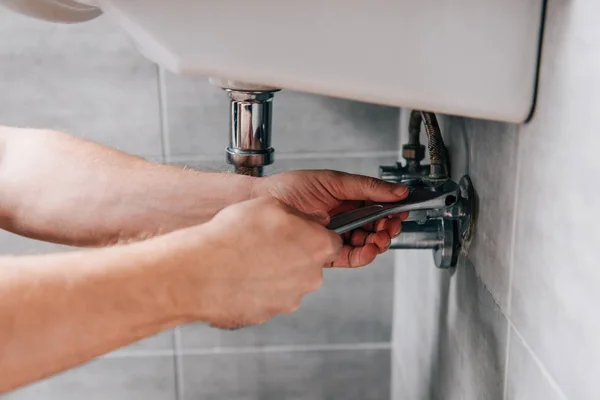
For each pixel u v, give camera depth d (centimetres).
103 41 88
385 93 39
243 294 39
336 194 56
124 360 101
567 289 36
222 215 39
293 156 93
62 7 46
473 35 38
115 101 90
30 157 65
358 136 92
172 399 103
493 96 40
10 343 33
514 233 45
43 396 102
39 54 88
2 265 35
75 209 63
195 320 38
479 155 54
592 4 33
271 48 37
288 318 100
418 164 67
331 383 103
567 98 36
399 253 95
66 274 35
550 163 38
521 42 39
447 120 66
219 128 91
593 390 33
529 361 43
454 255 61
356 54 38
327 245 41
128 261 36
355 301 100
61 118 90
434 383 74
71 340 35
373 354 103
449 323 66
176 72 37
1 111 89
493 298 51
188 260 37
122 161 64
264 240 38
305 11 36
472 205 56
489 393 52
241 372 103
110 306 35
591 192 33
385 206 51
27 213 64
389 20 37
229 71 37
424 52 38
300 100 90
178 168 64
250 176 61
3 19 86
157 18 35
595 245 33
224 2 35
